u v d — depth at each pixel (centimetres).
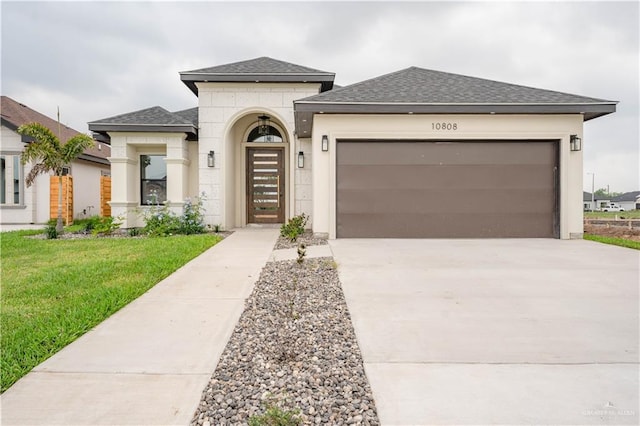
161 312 425
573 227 998
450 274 598
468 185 1007
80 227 1308
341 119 994
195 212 1141
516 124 991
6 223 1520
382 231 1009
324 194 1009
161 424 225
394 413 235
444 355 316
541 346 333
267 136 1351
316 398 252
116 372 288
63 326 368
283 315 416
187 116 1354
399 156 1007
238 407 243
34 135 1077
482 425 223
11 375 276
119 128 1140
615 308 434
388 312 424
